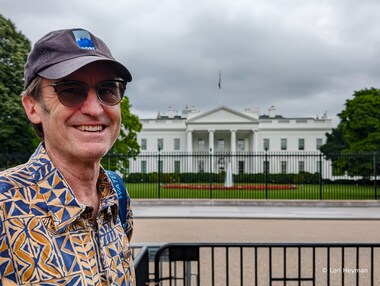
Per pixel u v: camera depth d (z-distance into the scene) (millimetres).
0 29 29328
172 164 67125
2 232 1253
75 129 1496
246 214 16406
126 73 1614
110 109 1573
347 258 8398
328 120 73312
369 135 35250
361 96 36875
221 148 74000
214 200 20062
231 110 69562
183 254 4211
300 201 19734
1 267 1235
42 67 1449
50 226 1321
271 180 39688
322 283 6668
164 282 6680
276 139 74000
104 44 1604
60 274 1276
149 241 10344
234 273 7227
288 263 7934
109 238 1552
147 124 73875
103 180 1665
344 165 30422
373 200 19828
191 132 70500
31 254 1257
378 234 11820
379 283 6613
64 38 1477
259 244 4281
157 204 20109
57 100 1464
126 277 1589
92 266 1379
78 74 1496
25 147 29078
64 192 1382
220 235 11500
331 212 17281
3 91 28234
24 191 1332
